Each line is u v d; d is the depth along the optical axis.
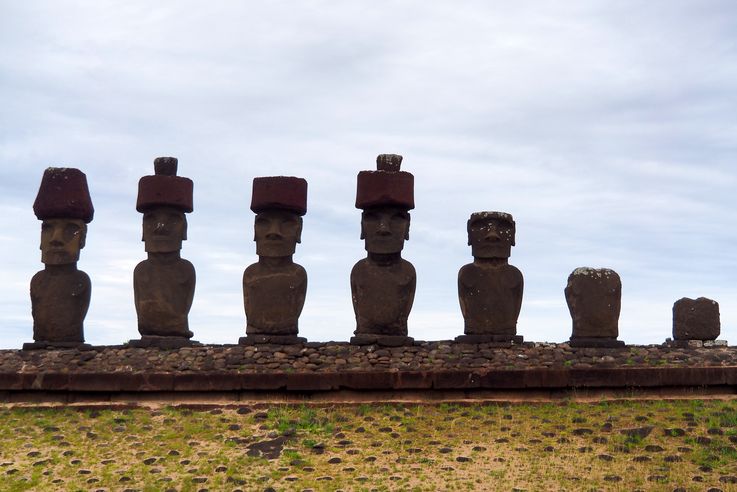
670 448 19.55
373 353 24.39
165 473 18.61
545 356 24.36
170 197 25.84
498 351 24.47
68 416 22.02
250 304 25.38
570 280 25.64
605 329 25.11
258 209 25.94
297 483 18.06
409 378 23.09
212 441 20.20
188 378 23.20
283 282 25.38
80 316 25.97
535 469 18.55
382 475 18.41
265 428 20.91
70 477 18.48
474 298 25.38
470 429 20.83
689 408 21.92
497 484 17.92
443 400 22.91
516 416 21.62
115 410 22.42
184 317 25.58
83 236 26.44
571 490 17.61
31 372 23.78
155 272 25.58
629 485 17.78
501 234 25.67
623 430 20.44
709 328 26.22
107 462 19.16
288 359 24.25
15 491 17.88
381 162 26.14
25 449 19.88
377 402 22.70
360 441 20.17
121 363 24.30
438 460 19.11
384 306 25.11
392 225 25.59
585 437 20.22
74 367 24.34
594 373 23.11
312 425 21.00
